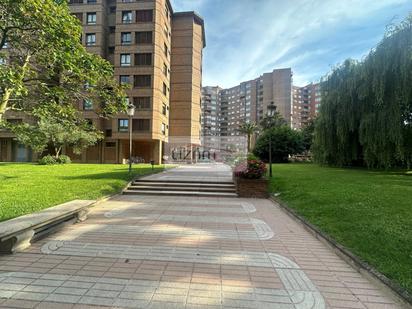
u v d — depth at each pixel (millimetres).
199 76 42625
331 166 20922
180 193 10055
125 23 33375
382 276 3201
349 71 17578
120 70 33312
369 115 15578
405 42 13234
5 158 36594
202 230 5395
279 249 4395
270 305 2717
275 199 8812
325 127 19891
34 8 5703
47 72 7172
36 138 8852
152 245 4449
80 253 4039
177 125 40281
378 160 15555
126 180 11609
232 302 2750
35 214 4898
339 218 5723
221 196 9875
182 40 40625
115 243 4520
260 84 84188
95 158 34750
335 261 3920
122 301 2727
